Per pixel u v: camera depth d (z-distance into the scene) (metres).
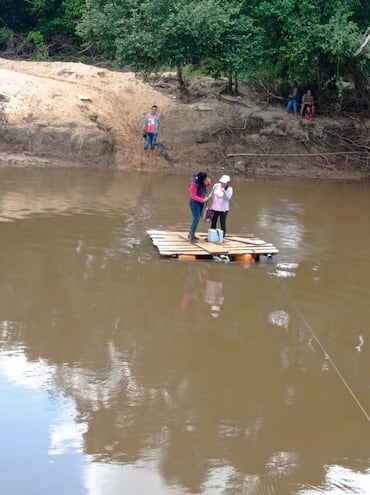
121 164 20.19
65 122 19.97
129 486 5.04
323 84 23.17
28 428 5.71
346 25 19.41
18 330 7.77
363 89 22.91
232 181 19.23
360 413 6.37
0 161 18.94
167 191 16.91
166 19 18.88
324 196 17.70
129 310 8.64
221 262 10.96
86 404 6.18
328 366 7.36
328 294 9.73
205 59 21.31
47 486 4.99
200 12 18.58
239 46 19.58
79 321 8.16
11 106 19.73
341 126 22.47
